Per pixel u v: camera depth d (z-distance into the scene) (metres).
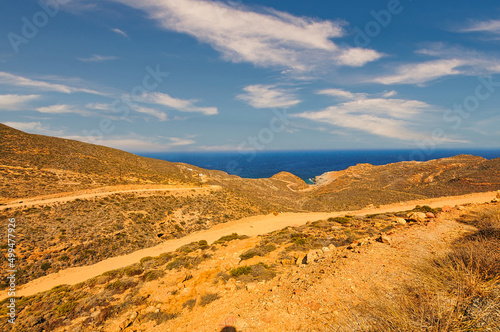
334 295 6.08
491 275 4.59
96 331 7.59
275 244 15.32
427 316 3.81
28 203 32.75
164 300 9.11
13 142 58.97
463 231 9.70
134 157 93.94
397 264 7.18
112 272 14.45
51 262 22.86
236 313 6.56
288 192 123.56
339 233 15.49
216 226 34.62
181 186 61.78
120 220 33.59
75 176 54.88
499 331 3.18
